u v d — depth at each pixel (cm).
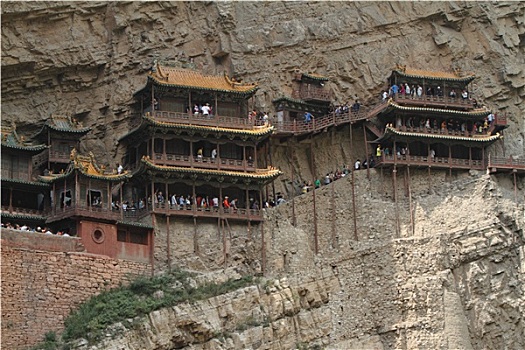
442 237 10288
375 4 11819
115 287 9600
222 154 10756
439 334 9950
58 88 11044
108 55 11106
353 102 11550
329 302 10188
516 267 10288
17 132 10831
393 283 10194
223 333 9469
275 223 10569
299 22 11588
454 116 11269
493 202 10512
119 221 9788
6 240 9044
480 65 11844
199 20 11375
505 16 11981
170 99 10725
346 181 10906
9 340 8869
